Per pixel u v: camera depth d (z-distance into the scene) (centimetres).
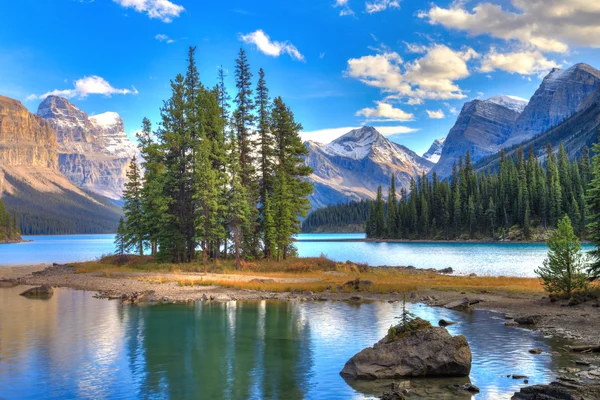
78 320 2930
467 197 17288
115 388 1642
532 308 3108
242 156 6575
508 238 15088
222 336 2470
